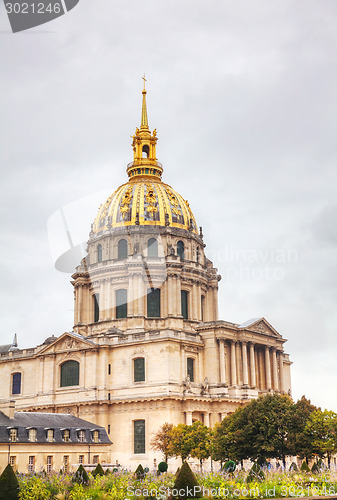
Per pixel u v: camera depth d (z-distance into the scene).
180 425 125.56
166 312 158.88
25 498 63.25
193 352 145.50
